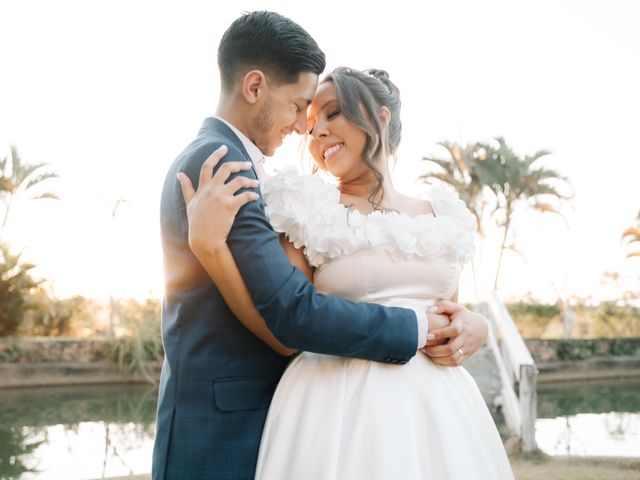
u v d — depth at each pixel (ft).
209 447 5.71
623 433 25.00
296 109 6.32
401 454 5.52
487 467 5.84
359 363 5.96
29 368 42.60
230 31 6.31
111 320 46.73
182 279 5.93
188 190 5.64
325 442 5.63
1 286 46.09
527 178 60.75
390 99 6.79
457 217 6.70
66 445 22.48
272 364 6.11
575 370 51.03
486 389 25.32
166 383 6.07
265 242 5.50
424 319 5.83
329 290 6.23
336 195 6.26
